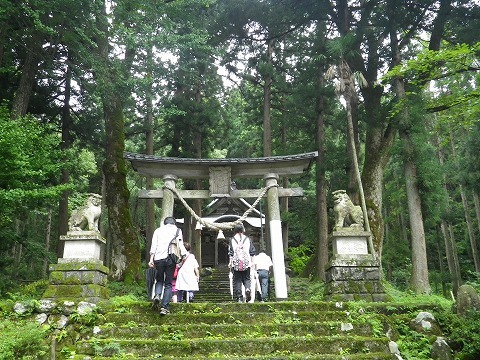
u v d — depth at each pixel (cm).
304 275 1698
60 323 617
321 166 1606
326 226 1595
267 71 1797
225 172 1109
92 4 1002
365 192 1450
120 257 1303
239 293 771
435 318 627
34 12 918
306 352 522
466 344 568
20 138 825
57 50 1234
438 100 1299
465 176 1652
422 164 1262
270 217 1070
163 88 1412
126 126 1872
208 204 2584
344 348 528
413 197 1264
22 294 876
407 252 1962
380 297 742
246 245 782
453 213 2083
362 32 1480
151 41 1173
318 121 1728
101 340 535
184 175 1138
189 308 640
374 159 1482
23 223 1602
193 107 1827
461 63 922
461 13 1338
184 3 1319
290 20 1692
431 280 2153
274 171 1118
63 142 1535
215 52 1390
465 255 2516
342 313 622
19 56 1241
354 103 1537
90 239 729
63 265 702
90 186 2170
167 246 615
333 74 1314
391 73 957
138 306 643
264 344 523
